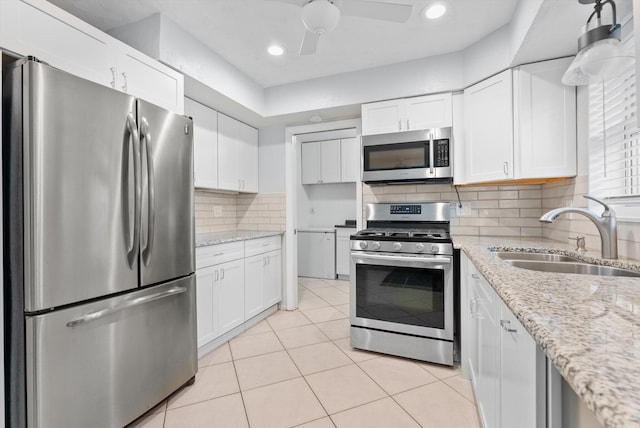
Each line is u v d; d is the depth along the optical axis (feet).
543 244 6.58
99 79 5.26
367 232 8.39
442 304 6.98
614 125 5.21
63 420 4.09
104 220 4.53
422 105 8.29
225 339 8.23
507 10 6.27
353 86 8.86
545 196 7.86
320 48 7.68
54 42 4.67
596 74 3.84
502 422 3.53
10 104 3.89
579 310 2.24
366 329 7.70
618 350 1.60
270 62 8.34
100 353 4.52
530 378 2.42
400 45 7.57
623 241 4.90
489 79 7.25
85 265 4.30
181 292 5.86
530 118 6.68
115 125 4.69
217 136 9.30
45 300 3.90
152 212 5.17
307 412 5.41
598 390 1.25
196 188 9.07
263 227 11.30
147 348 5.23
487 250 5.63
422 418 5.24
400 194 9.29
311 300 11.91
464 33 7.11
